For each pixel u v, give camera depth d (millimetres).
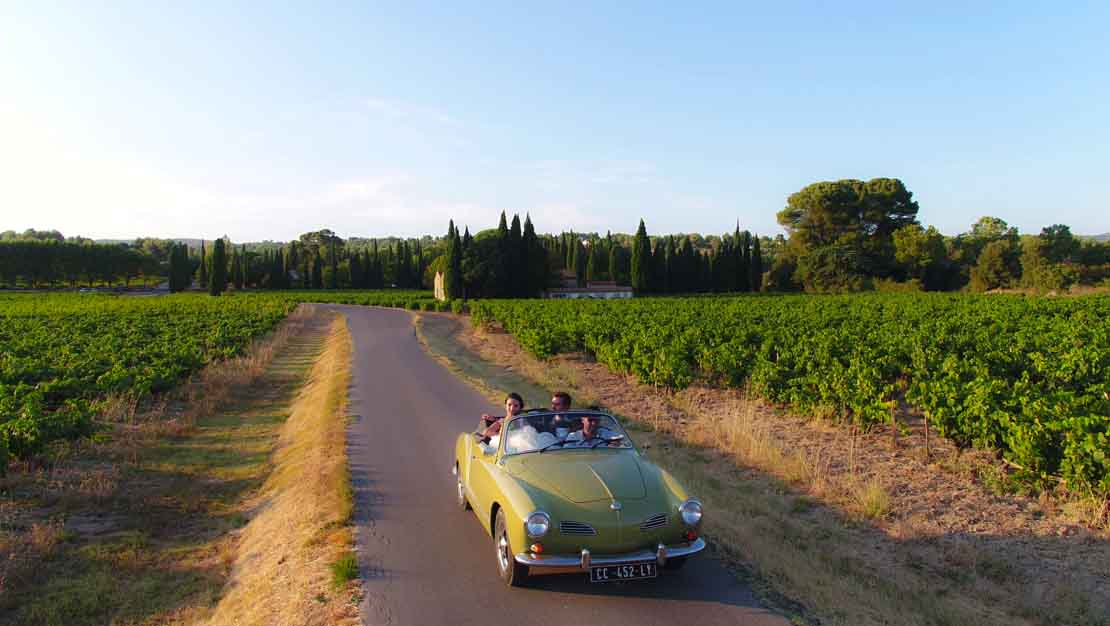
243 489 10898
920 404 11133
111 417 15031
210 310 55750
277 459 12617
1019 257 82938
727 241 113875
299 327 51812
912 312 35719
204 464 12375
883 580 6090
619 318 33562
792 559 6488
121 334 31672
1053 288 71625
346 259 161375
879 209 100625
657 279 103062
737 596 5770
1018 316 31531
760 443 10750
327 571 6480
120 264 142125
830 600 5652
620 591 5930
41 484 10469
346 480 9602
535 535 5551
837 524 7715
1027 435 8500
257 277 143875
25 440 10859
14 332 32938
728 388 17547
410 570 6484
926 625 5234
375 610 5621
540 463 6578
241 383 22203
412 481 9727
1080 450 7816
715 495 8570
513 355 29375
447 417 14719
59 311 53406
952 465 10000
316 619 5512
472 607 5648
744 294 97125
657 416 14391
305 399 19328
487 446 7398
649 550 5691
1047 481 8570
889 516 7945
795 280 100750
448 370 23297
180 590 7137
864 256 96500
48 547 7953
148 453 12953
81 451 12312
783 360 17484
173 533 8922
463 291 88125
